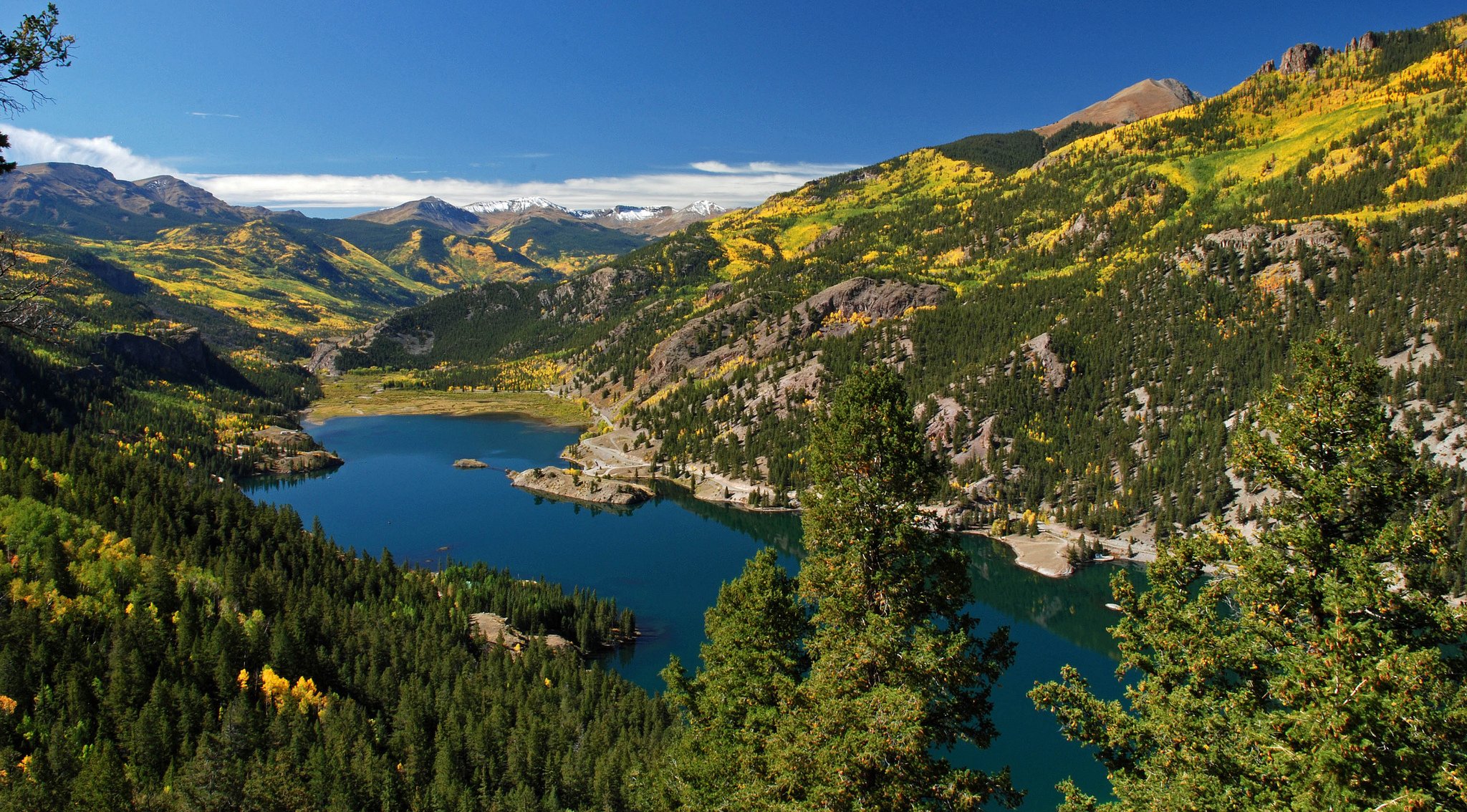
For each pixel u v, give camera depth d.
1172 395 195.88
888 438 31.12
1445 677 24.56
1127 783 30.66
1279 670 29.28
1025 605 142.50
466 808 76.88
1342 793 22.92
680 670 44.91
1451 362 161.62
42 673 92.56
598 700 97.56
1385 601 25.34
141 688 93.69
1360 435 28.50
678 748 43.91
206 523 141.88
